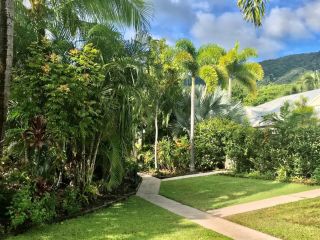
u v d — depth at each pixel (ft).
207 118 76.23
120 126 35.96
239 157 60.29
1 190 25.17
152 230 24.52
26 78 28.84
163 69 65.87
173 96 71.46
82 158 33.14
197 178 56.24
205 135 69.77
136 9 35.96
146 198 38.65
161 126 76.69
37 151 28.86
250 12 32.42
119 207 32.99
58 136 29.01
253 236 23.39
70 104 29.66
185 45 68.95
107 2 34.99
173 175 63.16
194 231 24.27
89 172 33.91
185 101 77.15
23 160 28.63
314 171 47.78
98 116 32.32
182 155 70.18
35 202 24.85
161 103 70.08
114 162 36.04
